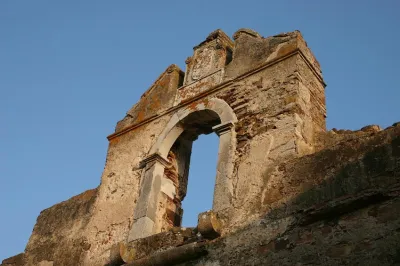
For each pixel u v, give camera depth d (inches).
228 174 358.3
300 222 297.7
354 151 303.0
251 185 341.7
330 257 276.7
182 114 428.5
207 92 423.2
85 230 426.9
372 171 287.1
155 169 412.8
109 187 439.5
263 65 400.5
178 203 418.0
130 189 421.7
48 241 447.5
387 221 269.1
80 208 450.0
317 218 291.9
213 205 350.0
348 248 273.7
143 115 465.7
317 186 305.7
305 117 362.9
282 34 409.7
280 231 303.9
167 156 426.6
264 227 312.7
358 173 292.0
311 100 380.5
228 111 395.2
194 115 420.5
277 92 376.5
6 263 460.4
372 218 274.8
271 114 367.6
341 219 285.0
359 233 274.5
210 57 457.1
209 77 438.0
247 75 405.7
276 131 355.6
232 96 403.2
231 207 339.9
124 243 378.3
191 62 470.0
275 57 398.9
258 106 379.6
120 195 425.1
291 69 382.3
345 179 295.4
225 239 323.9
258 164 348.5
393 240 262.2
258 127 368.5
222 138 381.1
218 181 360.5
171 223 404.5
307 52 400.2
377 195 275.6
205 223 329.1
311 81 390.6
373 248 266.2
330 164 309.0
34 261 441.4
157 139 432.5
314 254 283.0
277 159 340.5
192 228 353.4
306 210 297.3
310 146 354.3
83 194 460.4
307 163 321.4
